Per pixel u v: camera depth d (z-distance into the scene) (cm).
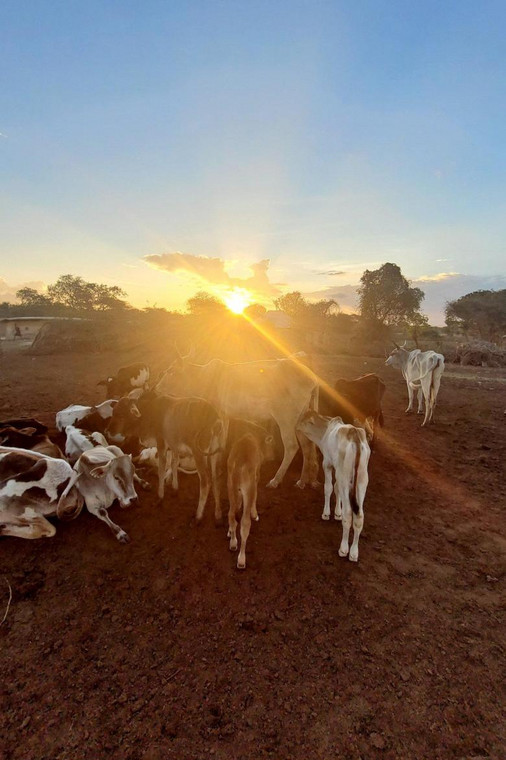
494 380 1636
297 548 462
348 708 284
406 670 315
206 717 276
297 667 316
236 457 444
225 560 436
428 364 949
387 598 391
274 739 263
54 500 463
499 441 849
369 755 254
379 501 582
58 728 268
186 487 600
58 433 760
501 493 617
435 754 256
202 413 495
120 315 2855
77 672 308
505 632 355
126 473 494
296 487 615
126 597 382
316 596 390
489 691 300
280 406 609
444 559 453
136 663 316
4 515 444
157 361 1870
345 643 339
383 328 3825
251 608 373
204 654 325
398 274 5162
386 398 1265
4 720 273
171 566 425
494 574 431
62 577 405
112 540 464
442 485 640
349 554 443
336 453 452
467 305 4912
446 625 361
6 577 403
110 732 266
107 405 701
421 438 866
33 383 1342
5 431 564
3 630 344
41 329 2384
